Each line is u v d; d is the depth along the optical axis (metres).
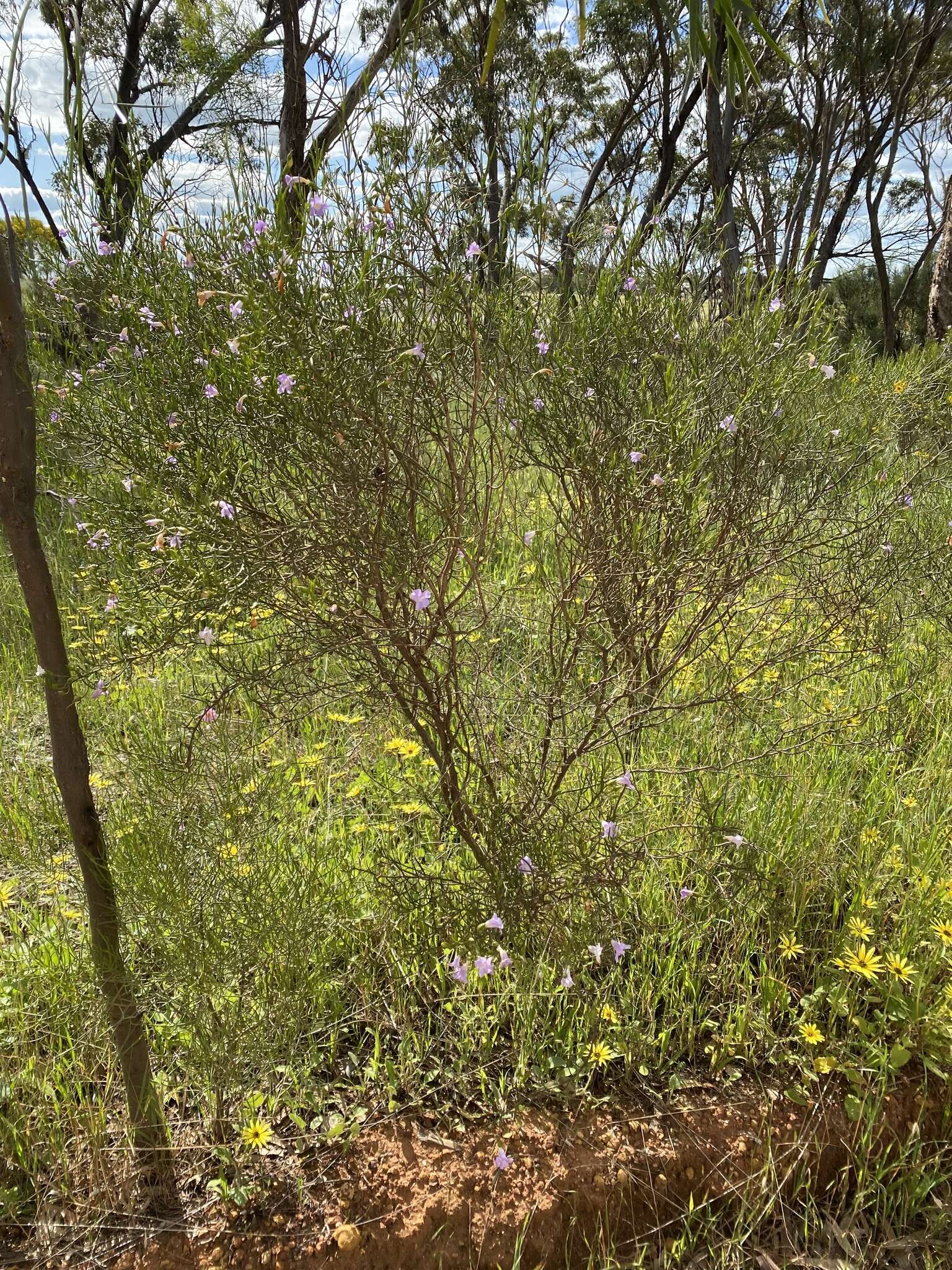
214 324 1.80
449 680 2.03
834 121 14.68
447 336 1.85
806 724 2.90
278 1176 1.81
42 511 4.29
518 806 2.11
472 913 2.03
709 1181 1.88
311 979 1.97
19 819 2.64
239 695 2.75
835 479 2.86
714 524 2.42
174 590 1.75
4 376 1.51
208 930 1.83
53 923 2.29
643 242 2.39
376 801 2.62
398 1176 1.81
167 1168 1.80
